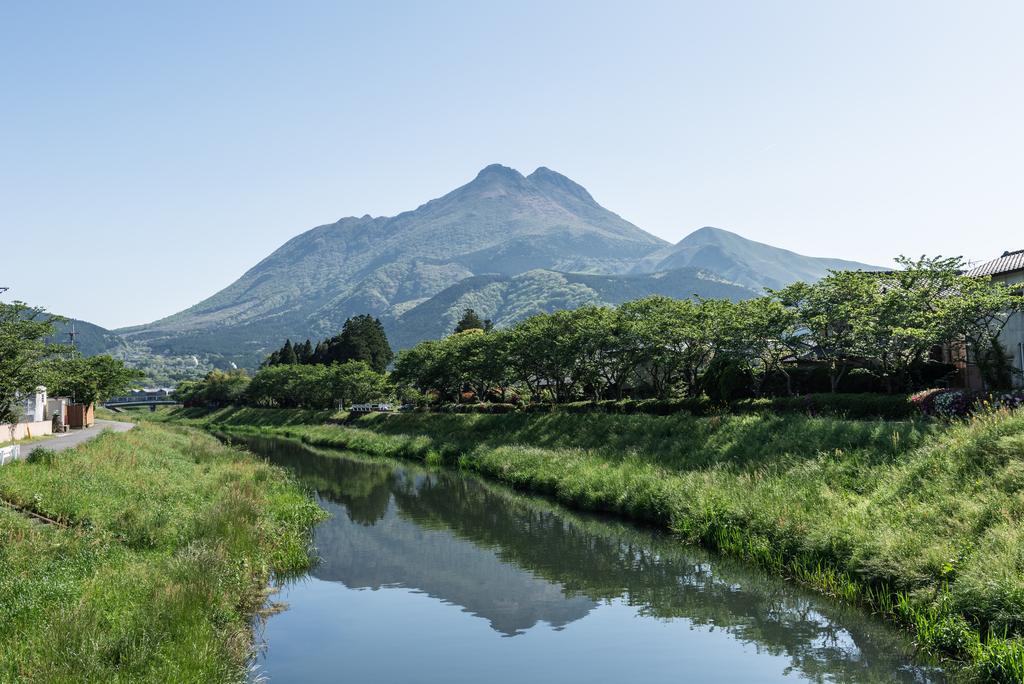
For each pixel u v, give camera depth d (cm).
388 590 2094
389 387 9462
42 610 1346
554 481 3472
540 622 1789
